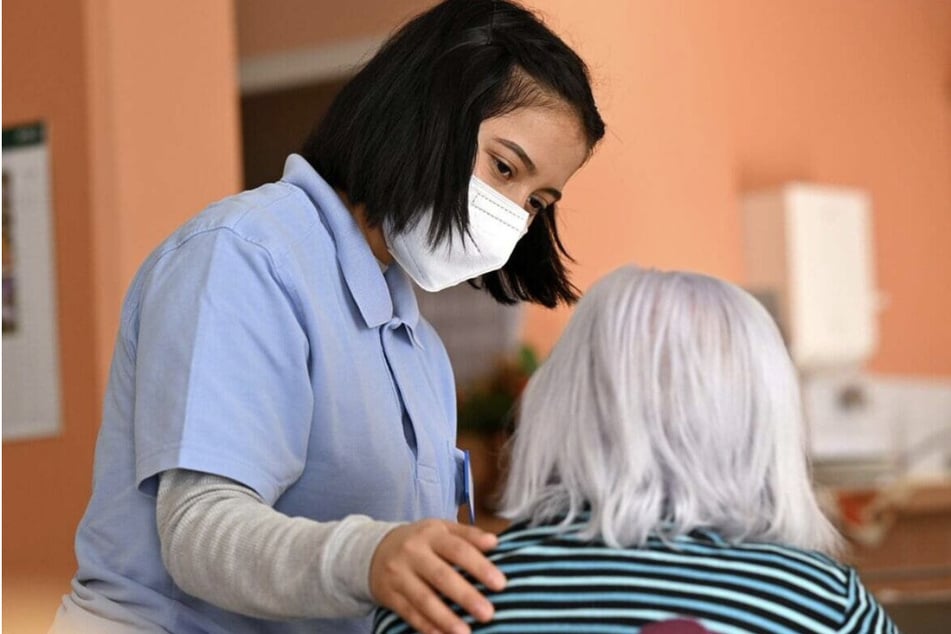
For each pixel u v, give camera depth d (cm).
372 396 222
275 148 848
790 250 912
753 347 174
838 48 1011
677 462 169
